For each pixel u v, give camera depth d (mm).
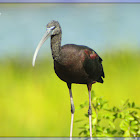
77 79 10352
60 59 9836
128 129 10133
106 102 10492
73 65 9945
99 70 10883
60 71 10148
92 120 10195
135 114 10430
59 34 9820
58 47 9805
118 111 10352
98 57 10789
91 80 10609
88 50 10359
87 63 10211
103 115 10258
